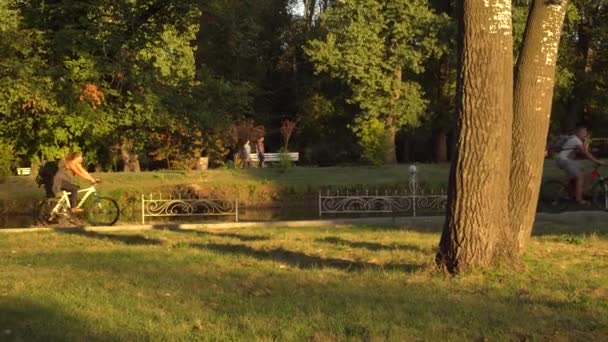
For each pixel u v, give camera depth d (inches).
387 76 1342.3
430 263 341.4
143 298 282.5
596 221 582.9
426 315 246.8
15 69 484.7
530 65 342.0
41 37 502.9
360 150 1438.2
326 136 1681.8
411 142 1756.9
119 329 235.1
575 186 663.8
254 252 424.8
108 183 943.0
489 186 310.5
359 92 1339.8
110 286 308.0
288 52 1894.7
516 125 340.8
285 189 938.1
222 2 1288.1
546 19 342.0
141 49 562.3
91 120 522.9
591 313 248.5
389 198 751.1
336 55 1331.2
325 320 241.4
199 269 354.6
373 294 282.0
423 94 1386.6
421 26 1286.9
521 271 316.8
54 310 261.6
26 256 414.0
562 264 352.2
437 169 1111.0
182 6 553.9
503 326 232.4
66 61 510.6
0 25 510.3
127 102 540.1
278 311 255.3
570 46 1318.9
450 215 317.7
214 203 806.5
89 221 674.2
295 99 1850.4
